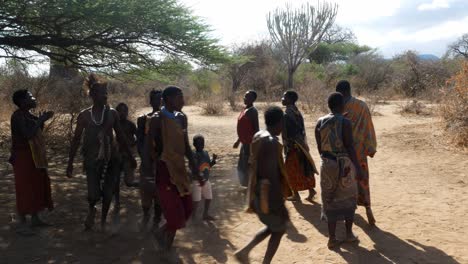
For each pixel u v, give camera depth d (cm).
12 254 480
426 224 570
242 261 424
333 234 498
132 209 652
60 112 1218
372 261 464
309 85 2425
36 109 1191
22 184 548
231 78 2994
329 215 494
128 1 979
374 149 552
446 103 1188
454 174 819
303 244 513
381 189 741
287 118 666
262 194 407
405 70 3095
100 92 529
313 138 1303
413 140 1173
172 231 458
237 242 524
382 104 2394
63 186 781
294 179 671
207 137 1406
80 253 485
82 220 596
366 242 515
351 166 490
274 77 3192
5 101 1480
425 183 770
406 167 895
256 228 571
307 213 627
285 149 675
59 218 604
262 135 414
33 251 489
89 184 531
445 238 522
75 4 904
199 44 1177
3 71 1468
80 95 1250
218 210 650
